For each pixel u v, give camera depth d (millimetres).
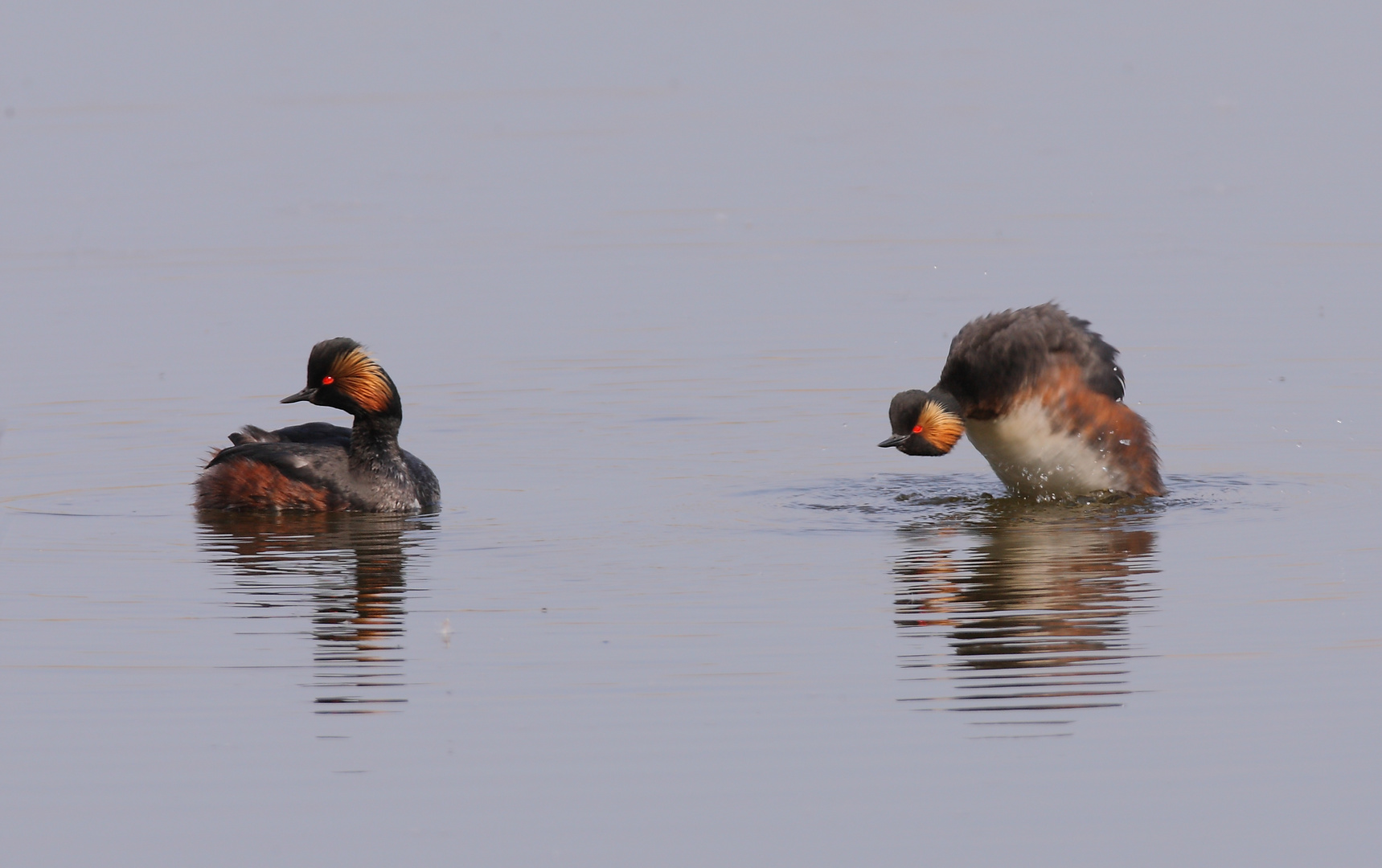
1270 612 12531
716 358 21875
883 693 11133
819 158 35469
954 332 23000
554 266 27250
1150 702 10961
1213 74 43688
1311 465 16906
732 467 17391
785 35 51469
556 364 21734
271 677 11555
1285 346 21703
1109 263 26656
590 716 10828
